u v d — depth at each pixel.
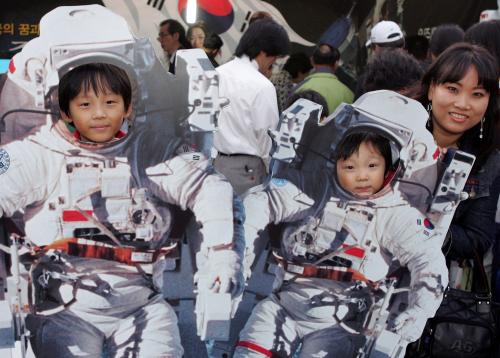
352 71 6.61
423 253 2.25
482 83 2.51
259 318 2.27
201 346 2.24
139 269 2.14
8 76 1.96
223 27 6.33
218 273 2.17
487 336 2.66
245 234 2.20
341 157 2.18
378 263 2.25
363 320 2.29
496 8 5.91
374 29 4.15
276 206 2.21
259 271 2.24
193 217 2.14
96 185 2.06
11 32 5.96
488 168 2.63
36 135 2.01
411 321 2.29
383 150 2.19
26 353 2.14
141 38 1.99
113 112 2.05
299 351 2.31
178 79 2.04
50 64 1.95
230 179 3.53
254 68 3.55
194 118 2.06
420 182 2.20
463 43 2.63
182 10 6.22
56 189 2.05
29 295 2.10
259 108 3.47
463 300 2.68
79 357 2.16
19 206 2.05
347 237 2.23
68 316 2.13
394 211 2.21
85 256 2.10
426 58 5.03
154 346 2.19
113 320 2.16
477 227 2.63
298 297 2.27
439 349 2.69
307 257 2.24
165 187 2.10
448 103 2.54
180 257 2.16
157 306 2.18
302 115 2.16
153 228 2.12
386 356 2.29
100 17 1.96
